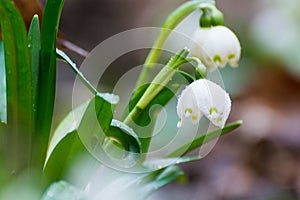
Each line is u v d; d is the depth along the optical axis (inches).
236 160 48.8
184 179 27.3
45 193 23.3
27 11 26.8
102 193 24.5
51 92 23.3
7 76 23.0
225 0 67.4
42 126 23.4
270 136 51.3
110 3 66.4
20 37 22.8
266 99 57.1
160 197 42.3
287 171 47.6
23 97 23.1
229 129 24.9
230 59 25.0
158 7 67.4
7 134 23.3
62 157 23.4
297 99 57.1
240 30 64.5
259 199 44.1
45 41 23.1
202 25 25.0
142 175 24.7
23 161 23.5
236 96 56.5
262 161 48.9
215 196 44.7
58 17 23.0
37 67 23.2
